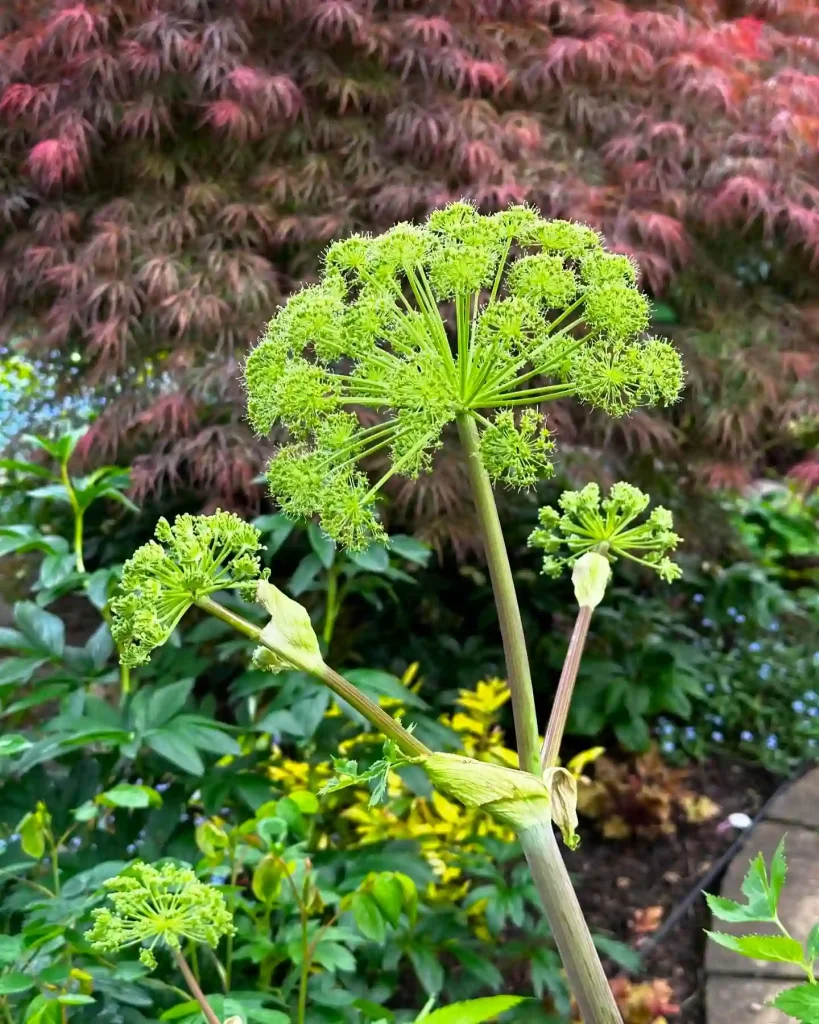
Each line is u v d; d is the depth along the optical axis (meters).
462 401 0.88
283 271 3.08
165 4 2.85
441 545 3.43
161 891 0.86
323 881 1.87
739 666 3.92
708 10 3.29
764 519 4.93
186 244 2.96
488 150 2.76
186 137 3.00
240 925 1.76
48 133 2.89
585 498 1.01
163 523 0.80
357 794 2.52
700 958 2.59
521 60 3.06
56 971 1.40
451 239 0.91
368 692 2.14
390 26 2.95
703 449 3.34
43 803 1.82
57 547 2.16
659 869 3.01
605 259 0.92
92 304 2.87
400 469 0.93
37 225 3.03
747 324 3.09
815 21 3.43
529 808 0.78
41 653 2.05
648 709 3.48
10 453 3.52
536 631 3.78
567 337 0.94
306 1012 1.71
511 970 2.51
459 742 2.37
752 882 0.93
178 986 1.77
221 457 2.78
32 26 3.02
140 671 2.29
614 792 3.22
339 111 2.96
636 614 3.79
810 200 2.89
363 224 2.96
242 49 2.84
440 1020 0.84
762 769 3.54
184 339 2.92
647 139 2.92
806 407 2.99
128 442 3.06
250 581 0.80
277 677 2.20
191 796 2.20
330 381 0.91
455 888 2.47
